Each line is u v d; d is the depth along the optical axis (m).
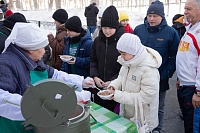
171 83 4.64
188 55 2.07
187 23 2.26
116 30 2.29
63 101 1.01
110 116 1.76
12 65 1.20
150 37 2.59
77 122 1.07
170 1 14.27
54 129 1.03
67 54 2.86
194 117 2.06
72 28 2.71
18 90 1.23
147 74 1.75
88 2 17.91
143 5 15.11
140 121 1.82
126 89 1.89
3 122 1.24
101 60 2.37
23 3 18.80
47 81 0.98
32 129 1.19
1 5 7.93
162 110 2.68
